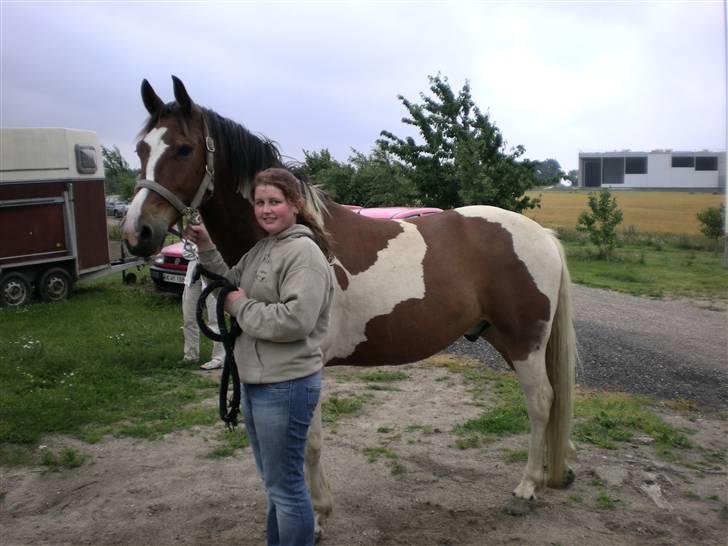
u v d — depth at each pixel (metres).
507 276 3.24
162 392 5.15
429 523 3.07
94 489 3.45
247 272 2.21
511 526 3.04
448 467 3.71
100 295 10.33
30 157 9.31
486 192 16.31
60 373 5.53
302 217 2.25
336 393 5.11
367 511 3.19
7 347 6.28
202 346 6.49
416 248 3.12
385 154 17.80
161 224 2.57
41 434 4.20
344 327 2.97
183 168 2.63
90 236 10.20
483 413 4.63
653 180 58.16
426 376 5.67
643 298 10.71
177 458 3.86
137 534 2.98
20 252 9.30
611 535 2.96
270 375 2.10
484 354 6.48
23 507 3.25
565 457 3.37
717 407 4.83
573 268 15.05
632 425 4.34
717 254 18.89
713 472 3.62
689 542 2.89
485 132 17.02
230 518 3.12
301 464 2.23
